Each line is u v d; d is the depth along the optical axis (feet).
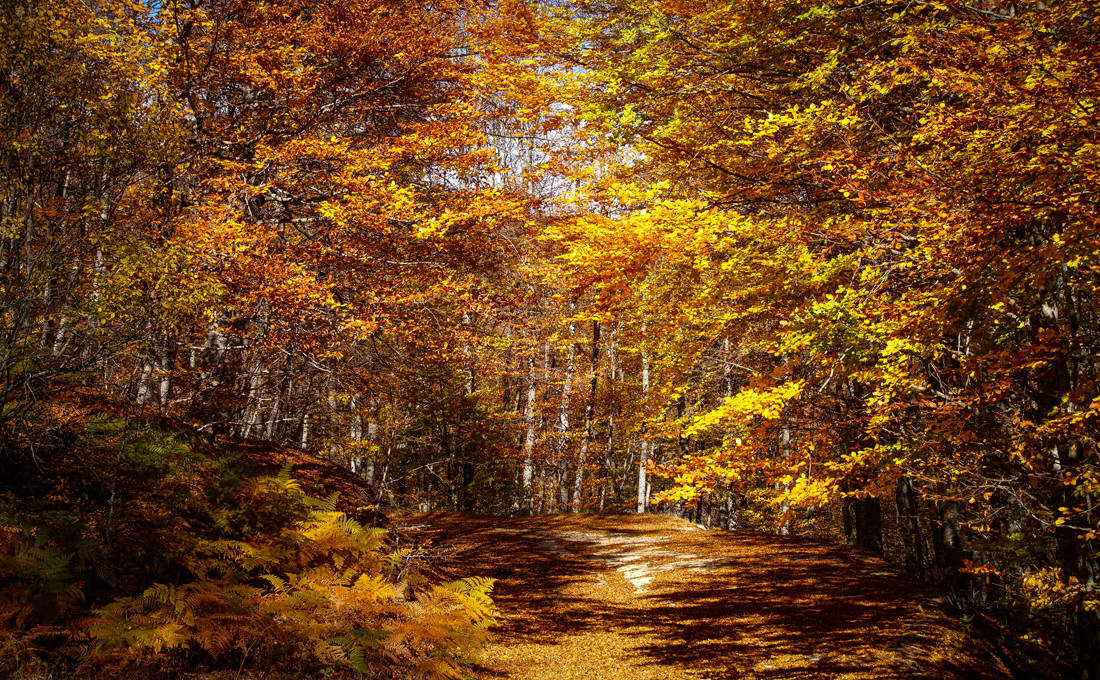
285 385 43.21
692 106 31.37
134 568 19.74
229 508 24.16
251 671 18.26
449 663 23.15
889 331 19.06
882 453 20.84
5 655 14.79
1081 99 15.21
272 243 35.27
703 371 36.27
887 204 19.79
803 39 26.22
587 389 88.17
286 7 38.83
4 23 19.75
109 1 33.30
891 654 28.48
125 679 15.81
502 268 41.65
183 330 26.86
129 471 22.81
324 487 36.09
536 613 36.88
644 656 30.01
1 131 19.67
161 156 24.66
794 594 38.86
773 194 28.50
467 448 81.35
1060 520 18.61
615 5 33.14
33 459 20.94
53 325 22.76
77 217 21.49
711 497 81.76
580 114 31.60
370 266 36.50
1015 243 16.60
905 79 20.74
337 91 40.88
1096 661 20.03
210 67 36.60
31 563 16.51
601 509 105.81
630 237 24.35
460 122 39.09
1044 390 20.17
